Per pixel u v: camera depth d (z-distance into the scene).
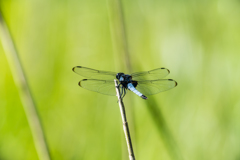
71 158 1.22
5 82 1.22
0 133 1.22
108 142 1.22
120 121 1.22
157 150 1.22
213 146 1.22
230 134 1.22
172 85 1.22
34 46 1.22
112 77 1.22
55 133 1.22
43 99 1.22
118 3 1.22
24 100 1.21
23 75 1.21
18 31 1.22
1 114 1.22
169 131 1.22
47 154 1.22
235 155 1.22
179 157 1.22
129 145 1.17
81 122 1.22
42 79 1.22
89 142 1.22
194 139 1.22
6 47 1.21
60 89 1.22
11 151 1.22
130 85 1.22
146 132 1.22
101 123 1.22
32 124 1.21
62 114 1.22
